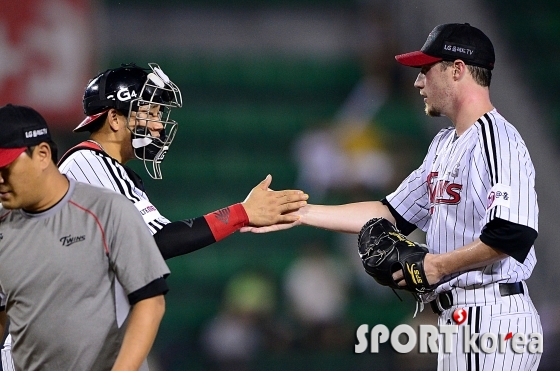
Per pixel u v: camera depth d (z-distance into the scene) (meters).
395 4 42.34
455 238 12.96
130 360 10.23
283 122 39.06
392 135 37.28
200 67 40.84
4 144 10.20
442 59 13.17
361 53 41.59
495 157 12.34
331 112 39.97
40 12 34.91
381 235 13.48
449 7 42.75
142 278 10.60
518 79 41.38
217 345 30.09
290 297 30.86
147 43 40.75
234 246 33.53
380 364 26.52
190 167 36.88
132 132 13.82
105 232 10.68
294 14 42.69
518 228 11.92
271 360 29.62
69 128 35.09
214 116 39.12
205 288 32.31
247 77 40.94
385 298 31.30
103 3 40.25
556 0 44.72
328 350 29.83
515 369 12.76
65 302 10.70
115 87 13.66
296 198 14.78
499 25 43.56
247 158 37.59
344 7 42.91
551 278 33.72
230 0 42.41
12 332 11.14
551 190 36.91
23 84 34.69
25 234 10.72
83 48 35.41
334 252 32.31
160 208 35.06
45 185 10.59
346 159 35.53
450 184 12.95
